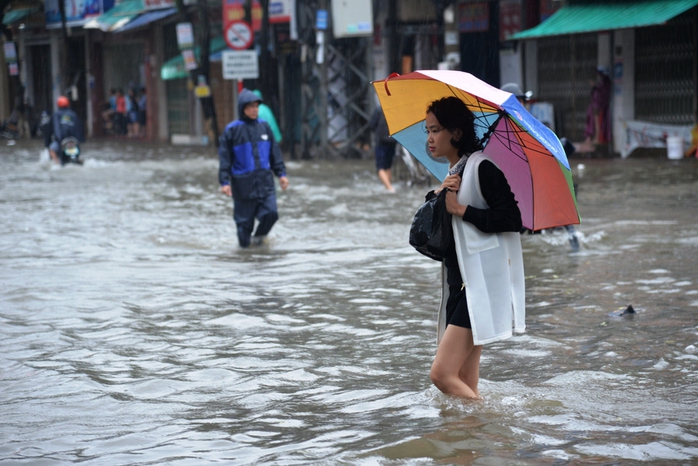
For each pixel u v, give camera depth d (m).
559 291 10.91
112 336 9.09
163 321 9.73
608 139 31.62
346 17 33.00
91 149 45.41
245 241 14.97
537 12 34.22
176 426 6.37
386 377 7.54
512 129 6.30
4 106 66.88
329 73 37.22
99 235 16.47
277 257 13.98
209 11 46.38
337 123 37.78
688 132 29.19
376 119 23.14
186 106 50.28
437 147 6.30
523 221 6.63
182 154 40.47
